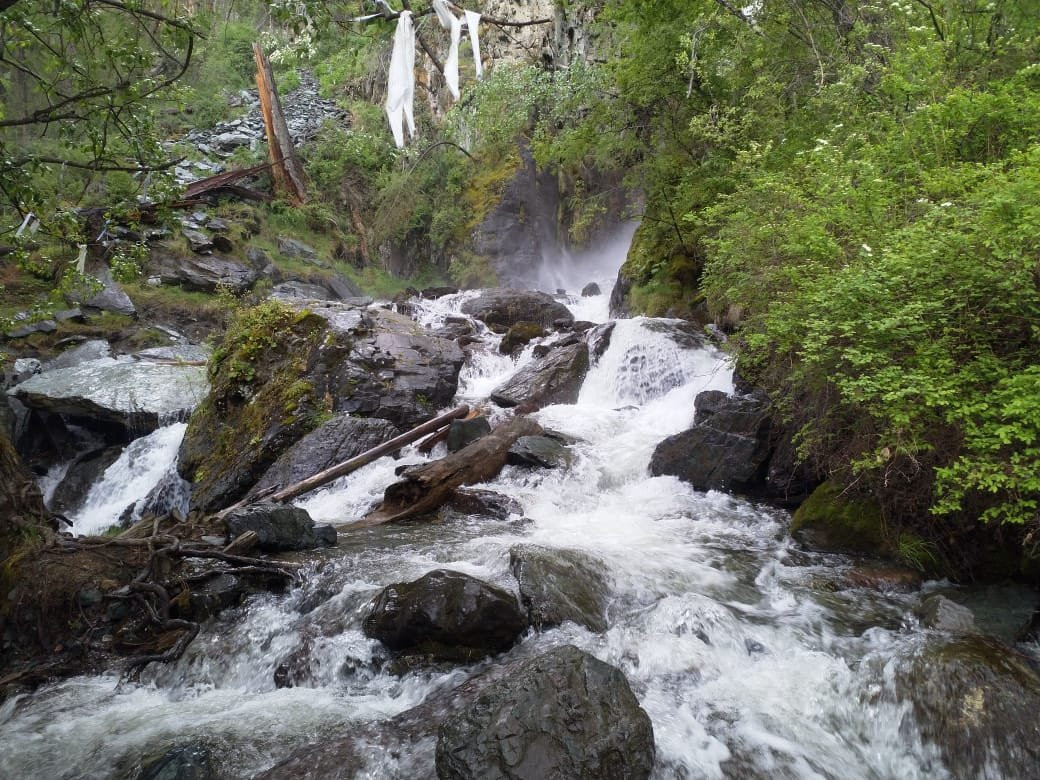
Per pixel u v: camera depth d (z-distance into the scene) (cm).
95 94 625
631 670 397
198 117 2341
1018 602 443
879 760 340
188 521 603
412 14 522
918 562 508
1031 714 323
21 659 471
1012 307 409
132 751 358
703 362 955
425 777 311
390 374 983
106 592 496
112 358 1323
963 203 486
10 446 558
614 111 1237
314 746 338
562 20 1880
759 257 612
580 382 1035
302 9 561
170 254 1656
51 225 725
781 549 566
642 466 754
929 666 357
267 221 2002
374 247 2205
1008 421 391
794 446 656
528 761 288
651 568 512
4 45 621
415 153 2300
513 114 1789
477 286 2041
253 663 445
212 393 1011
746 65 1002
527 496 717
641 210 1623
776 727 353
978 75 684
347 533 636
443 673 406
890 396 394
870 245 509
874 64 721
